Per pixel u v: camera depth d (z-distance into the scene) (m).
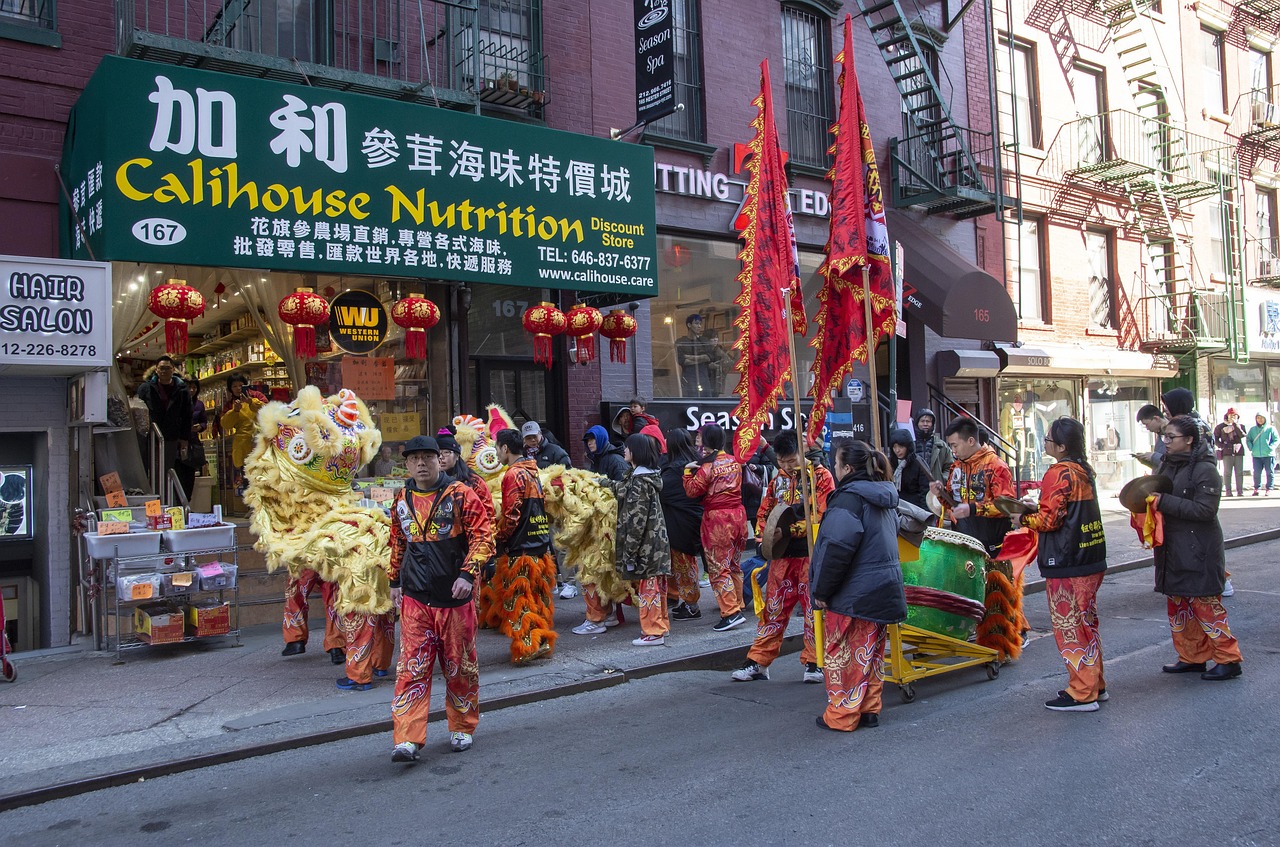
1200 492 6.30
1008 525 7.24
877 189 6.91
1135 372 18.77
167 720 6.07
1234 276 20.72
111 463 9.25
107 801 4.87
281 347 9.83
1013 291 17.42
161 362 10.45
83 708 6.34
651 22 11.85
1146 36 19.50
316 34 9.94
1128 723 5.53
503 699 6.45
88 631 8.30
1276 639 7.62
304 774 5.19
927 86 15.60
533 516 7.43
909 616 6.39
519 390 11.72
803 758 5.12
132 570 7.78
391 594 6.76
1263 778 4.59
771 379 6.86
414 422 10.77
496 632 8.62
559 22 11.94
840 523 5.44
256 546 7.08
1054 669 6.98
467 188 9.30
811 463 7.09
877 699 5.64
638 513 7.84
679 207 13.01
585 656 7.61
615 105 12.38
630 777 4.95
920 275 14.31
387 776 5.10
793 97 14.66
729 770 4.98
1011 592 7.09
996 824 4.14
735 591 8.47
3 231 8.43
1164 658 7.15
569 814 4.46
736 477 8.47
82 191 8.03
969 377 16.38
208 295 10.19
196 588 7.97
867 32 15.55
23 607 8.48
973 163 15.45
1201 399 21.02
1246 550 13.00
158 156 7.62
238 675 7.15
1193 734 5.28
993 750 5.14
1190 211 20.64
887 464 5.71
